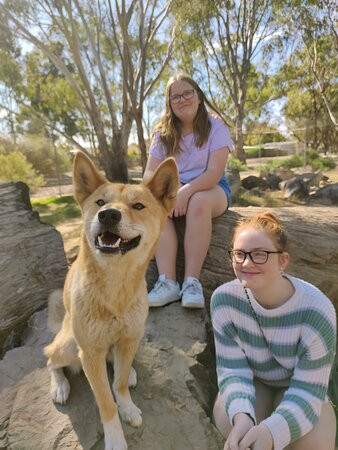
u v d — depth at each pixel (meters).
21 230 3.57
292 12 16.55
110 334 2.11
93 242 2.06
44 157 18.78
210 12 15.23
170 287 3.13
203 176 3.29
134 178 16.75
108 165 14.38
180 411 2.27
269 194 11.87
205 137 3.42
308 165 18.55
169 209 2.47
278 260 1.94
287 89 23.45
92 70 14.62
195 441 2.11
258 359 2.11
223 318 2.15
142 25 13.28
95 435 2.12
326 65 21.75
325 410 2.03
